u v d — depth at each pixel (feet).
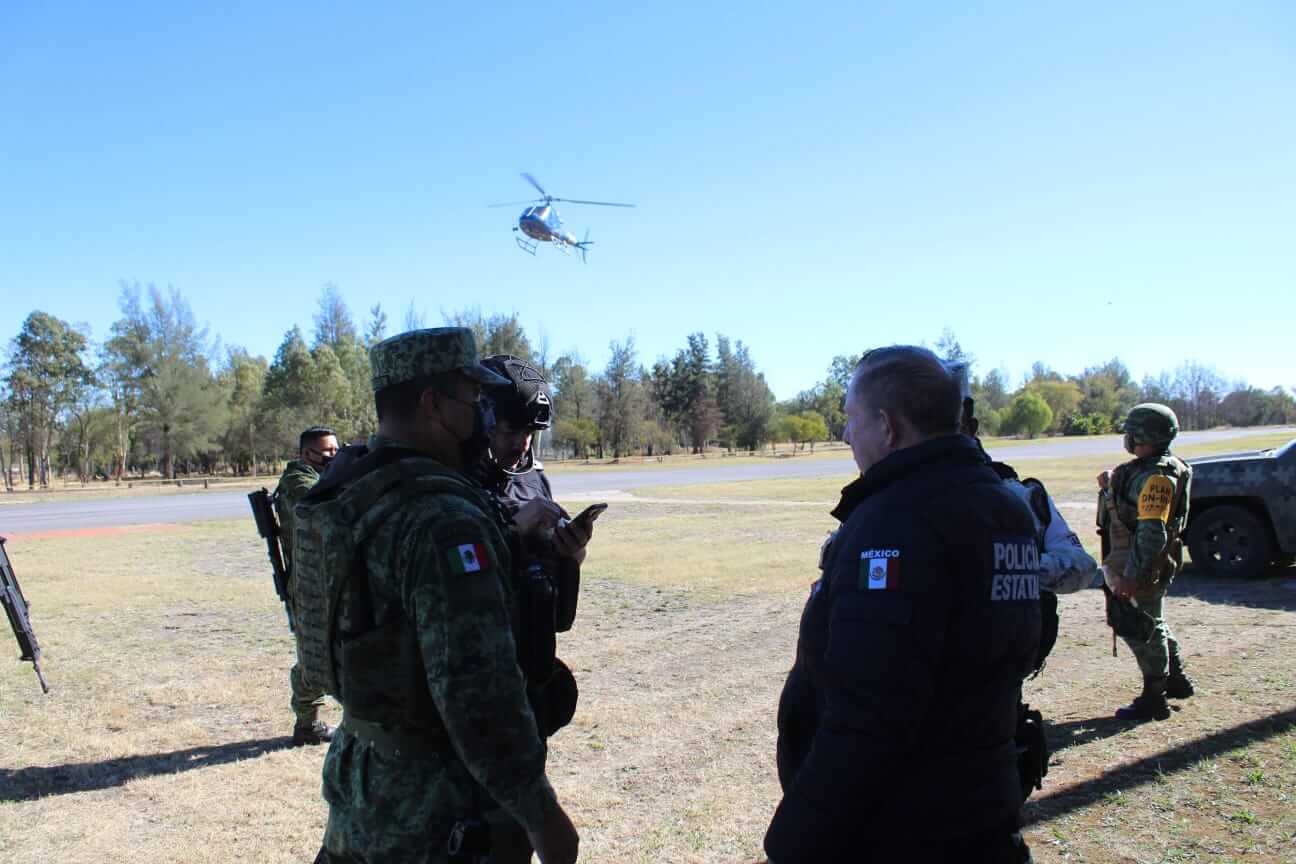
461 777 6.11
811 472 118.52
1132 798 12.77
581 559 8.02
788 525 52.37
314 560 6.44
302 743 16.81
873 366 6.30
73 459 201.36
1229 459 30.81
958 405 6.19
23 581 35.83
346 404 169.78
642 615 27.78
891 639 5.23
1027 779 7.36
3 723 18.11
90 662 22.88
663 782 14.38
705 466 148.66
